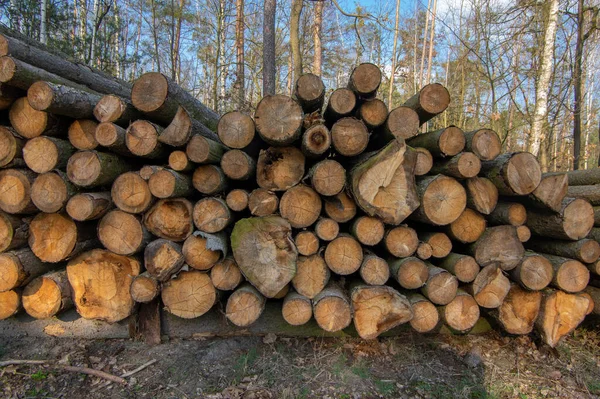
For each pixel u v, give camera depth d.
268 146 2.93
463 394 2.40
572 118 8.59
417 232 3.14
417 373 2.62
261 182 2.72
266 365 2.63
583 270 2.82
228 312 2.63
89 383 2.40
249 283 2.78
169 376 2.49
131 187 2.59
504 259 2.79
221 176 2.73
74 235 2.65
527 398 2.40
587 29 8.77
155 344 2.84
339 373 2.57
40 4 8.88
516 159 2.74
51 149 2.56
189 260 2.64
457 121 13.09
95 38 10.03
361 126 2.67
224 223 2.65
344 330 2.96
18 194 2.57
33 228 2.67
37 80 2.58
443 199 2.70
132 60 12.84
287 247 2.61
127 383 2.41
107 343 2.84
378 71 2.78
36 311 2.70
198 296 2.72
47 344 2.80
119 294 2.76
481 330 3.15
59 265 2.91
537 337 3.04
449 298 2.72
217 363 2.64
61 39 10.04
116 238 2.65
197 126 3.26
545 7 7.34
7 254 2.56
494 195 2.85
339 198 2.70
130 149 2.62
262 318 2.93
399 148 2.49
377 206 2.58
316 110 3.12
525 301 2.90
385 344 2.94
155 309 2.86
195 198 2.95
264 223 2.64
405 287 2.74
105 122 2.56
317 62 10.52
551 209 2.81
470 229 2.85
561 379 2.61
